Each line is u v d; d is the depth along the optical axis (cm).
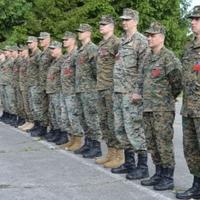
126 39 855
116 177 862
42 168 945
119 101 859
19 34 2627
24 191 783
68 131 1148
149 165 954
